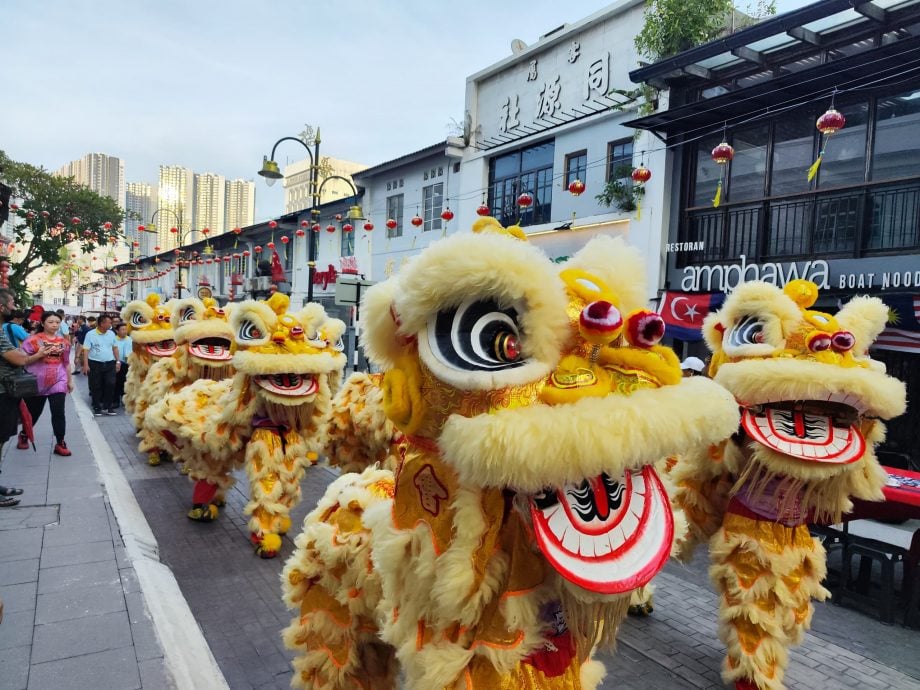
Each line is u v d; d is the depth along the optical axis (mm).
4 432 5469
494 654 1520
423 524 1683
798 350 3250
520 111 13336
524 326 1431
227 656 3578
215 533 5535
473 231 1808
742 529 3312
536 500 1471
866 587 4863
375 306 1810
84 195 19359
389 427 4820
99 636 3178
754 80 9242
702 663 3775
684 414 1384
